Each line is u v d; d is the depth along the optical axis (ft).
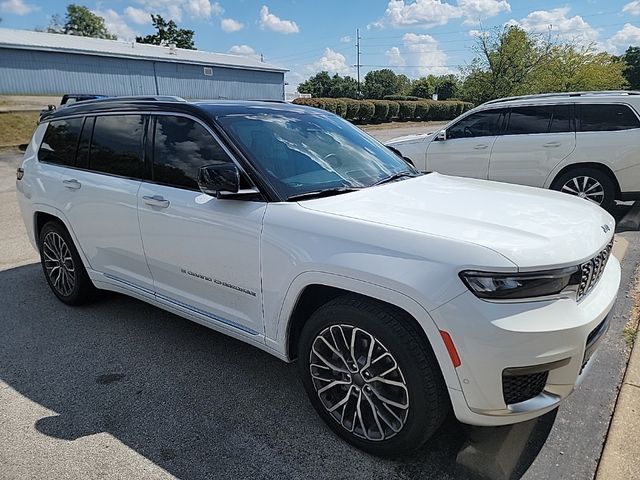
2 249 19.84
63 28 225.15
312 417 8.90
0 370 10.56
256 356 11.14
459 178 11.47
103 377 10.26
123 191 11.16
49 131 14.08
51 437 8.33
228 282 9.30
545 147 23.45
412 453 7.93
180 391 9.72
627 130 21.93
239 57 134.21
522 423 8.58
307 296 8.45
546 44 105.50
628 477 7.20
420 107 128.26
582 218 8.23
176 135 10.42
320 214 8.12
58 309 13.85
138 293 11.68
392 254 7.11
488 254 6.59
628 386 9.39
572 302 6.96
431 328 6.72
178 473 7.51
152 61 104.63
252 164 9.12
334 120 12.35
